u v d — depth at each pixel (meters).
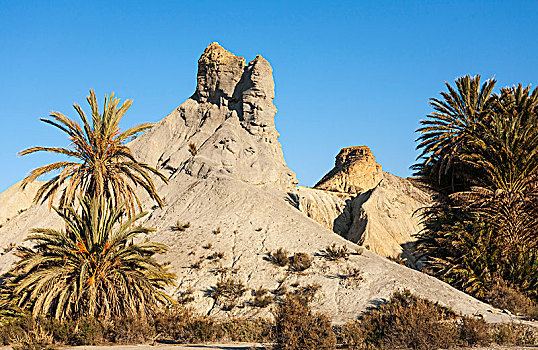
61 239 25.73
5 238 57.88
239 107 71.19
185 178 60.34
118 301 25.22
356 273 37.03
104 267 25.88
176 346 20.61
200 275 39.00
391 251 71.06
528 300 33.91
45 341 20.48
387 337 17.81
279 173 67.06
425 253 44.72
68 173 27.78
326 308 33.88
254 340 23.08
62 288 24.62
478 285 36.25
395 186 111.50
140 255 26.83
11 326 22.09
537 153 40.44
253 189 53.47
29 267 24.45
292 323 16.67
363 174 116.81
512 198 39.56
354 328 18.64
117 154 29.83
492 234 39.22
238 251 42.25
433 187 45.84
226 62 74.12
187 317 25.11
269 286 37.19
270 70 72.88
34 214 61.16
